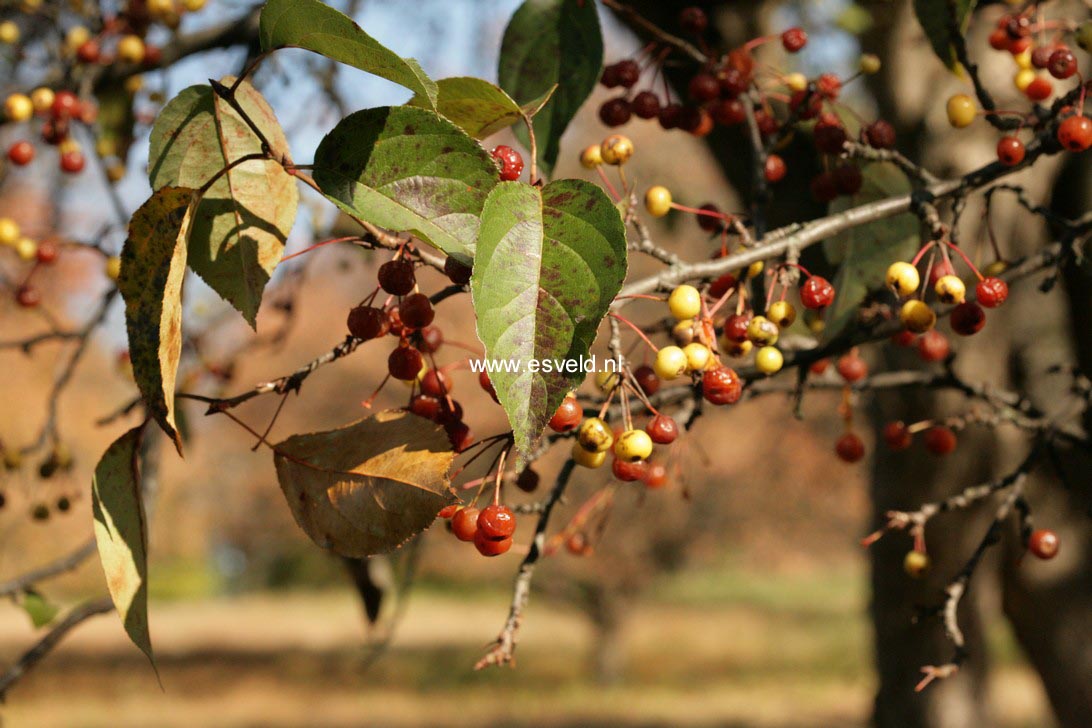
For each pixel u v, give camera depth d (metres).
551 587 18.73
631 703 16.50
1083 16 2.93
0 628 23.34
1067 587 3.51
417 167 1.31
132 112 3.50
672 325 1.87
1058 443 3.14
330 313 16.69
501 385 1.16
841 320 2.29
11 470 3.16
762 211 2.08
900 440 2.43
